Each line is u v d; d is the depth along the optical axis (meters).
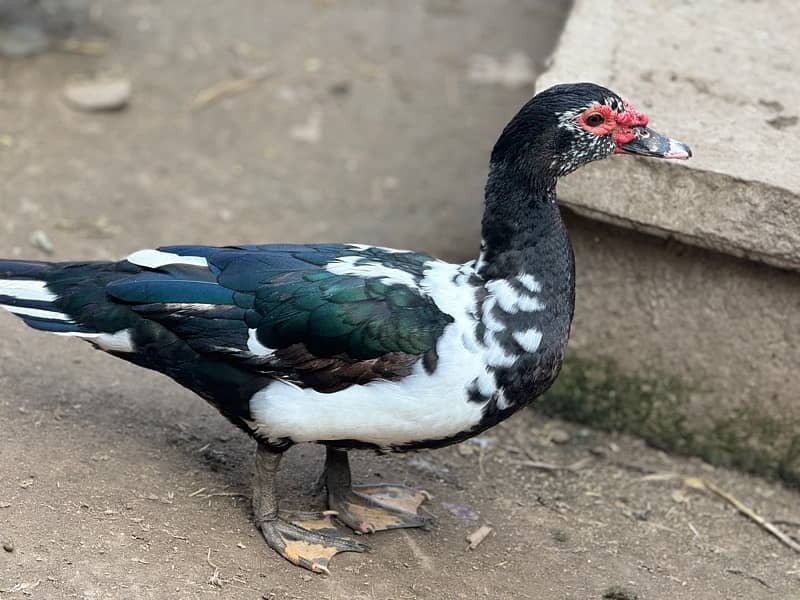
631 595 1.24
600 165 1.34
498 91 2.18
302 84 2.12
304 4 2.38
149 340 1.17
